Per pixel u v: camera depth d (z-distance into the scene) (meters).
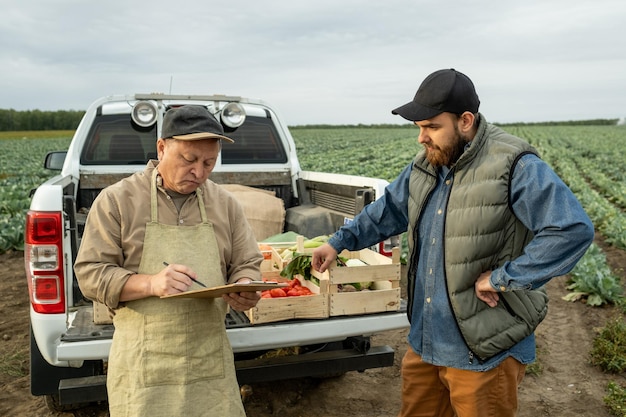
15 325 6.41
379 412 4.45
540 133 79.31
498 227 2.56
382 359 3.96
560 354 5.85
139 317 2.47
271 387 4.79
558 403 4.75
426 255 2.79
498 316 2.60
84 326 3.31
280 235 4.75
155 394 2.44
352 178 4.68
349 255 4.11
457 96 2.51
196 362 2.50
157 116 5.43
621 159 39.19
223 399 2.55
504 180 2.53
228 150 5.89
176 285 2.31
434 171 2.78
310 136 72.12
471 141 2.64
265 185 5.89
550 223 2.37
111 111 5.50
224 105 5.64
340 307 3.58
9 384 4.91
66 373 3.59
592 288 7.68
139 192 2.54
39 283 3.30
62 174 5.21
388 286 3.70
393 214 3.14
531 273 2.40
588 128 103.81
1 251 10.41
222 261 2.67
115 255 2.49
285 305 3.46
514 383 2.71
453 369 2.72
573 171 28.59
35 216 3.26
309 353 3.92
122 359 2.48
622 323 6.50
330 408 4.49
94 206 2.51
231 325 3.41
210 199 2.66
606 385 5.10
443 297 2.69
